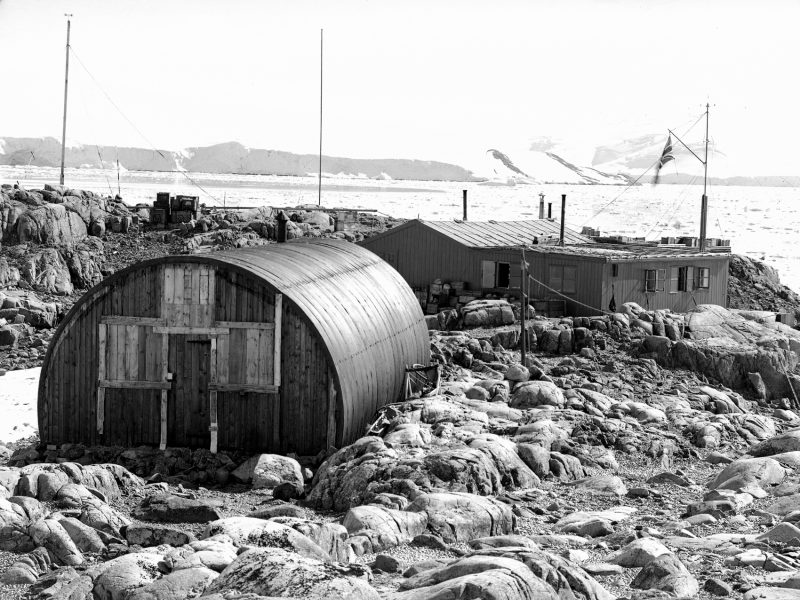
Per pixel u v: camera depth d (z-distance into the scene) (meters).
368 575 15.62
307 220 73.12
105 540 19.66
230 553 16.45
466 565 14.16
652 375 41.53
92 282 58.47
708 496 24.28
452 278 52.34
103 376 29.56
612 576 16.84
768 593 15.30
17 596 16.19
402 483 23.69
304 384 28.80
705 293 51.97
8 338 46.41
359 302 32.62
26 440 31.92
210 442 29.22
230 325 29.03
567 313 48.16
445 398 33.44
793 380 42.84
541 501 24.62
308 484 26.86
